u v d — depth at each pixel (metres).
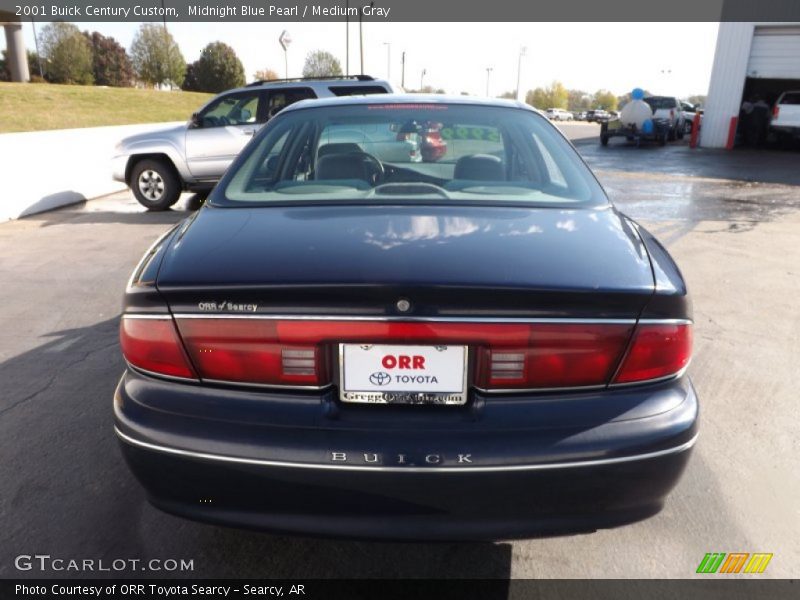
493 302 1.58
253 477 1.63
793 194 10.44
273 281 1.62
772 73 19.14
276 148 2.69
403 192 2.37
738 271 5.57
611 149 20.30
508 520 1.65
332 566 2.10
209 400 1.67
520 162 2.60
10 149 8.45
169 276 1.72
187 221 2.26
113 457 2.74
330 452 1.59
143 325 1.71
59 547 2.18
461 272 1.66
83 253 6.44
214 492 1.68
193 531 2.26
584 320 1.61
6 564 2.10
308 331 1.61
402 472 1.59
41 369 3.65
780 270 5.61
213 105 8.98
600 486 1.63
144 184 9.14
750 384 3.39
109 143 11.33
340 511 1.66
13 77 36.03
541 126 2.81
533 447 1.59
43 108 24.50
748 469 2.63
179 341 1.68
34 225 8.02
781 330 4.17
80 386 3.43
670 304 1.66
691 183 11.80
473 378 1.64
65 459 2.72
